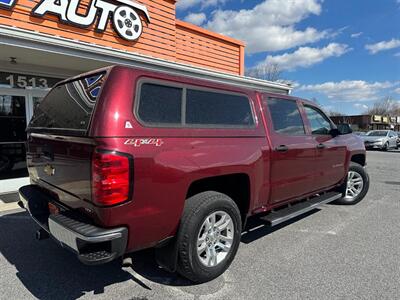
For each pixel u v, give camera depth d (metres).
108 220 2.38
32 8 6.56
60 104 3.15
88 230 2.40
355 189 6.11
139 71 2.72
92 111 2.50
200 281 3.05
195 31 10.24
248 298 2.85
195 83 3.14
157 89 2.80
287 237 4.33
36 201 3.25
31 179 3.69
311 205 4.52
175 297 2.85
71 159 2.66
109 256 2.40
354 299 2.84
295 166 4.18
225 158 3.14
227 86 3.50
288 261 3.59
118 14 7.78
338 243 4.13
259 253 3.80
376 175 10.29
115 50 6.45
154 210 2.61
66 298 2.83
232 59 11.58
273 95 4.09
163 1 8.98
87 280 3.15
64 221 2.59
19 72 7.27
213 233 3.13
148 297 2.85
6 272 3.30
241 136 3.43
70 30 7.10
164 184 2.65
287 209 4.28
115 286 3.04
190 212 2.88
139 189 2.49
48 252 3.80
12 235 4.36
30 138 3.56
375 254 3.79
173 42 9.31
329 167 4.99
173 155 2.71
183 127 2.88
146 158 2.52
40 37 5.41
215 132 3.15
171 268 2.93
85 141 2.47
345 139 5.53
